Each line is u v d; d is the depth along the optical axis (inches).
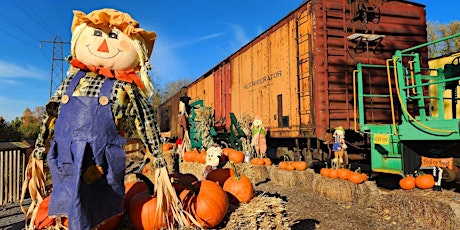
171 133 932.6
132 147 609.9
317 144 318.7
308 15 321.7
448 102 412.8
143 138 92.1
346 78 313.0
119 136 88.1
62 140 82.7
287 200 262.7
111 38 92.3
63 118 84.4
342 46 316.5
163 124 1102.4
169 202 94.2
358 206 240.7
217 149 239.9
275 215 122.3
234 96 511.2
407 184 225.6
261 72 421.7
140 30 95.7
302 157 362.0
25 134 776.9
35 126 860.0
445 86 262.8
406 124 239.8
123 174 88.4
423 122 226.1
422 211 194.2
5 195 278.1
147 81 96.7
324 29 310.3
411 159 239.9
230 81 528.7
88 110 83.8
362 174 260.2
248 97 461.1
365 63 323.6
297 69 337.4
